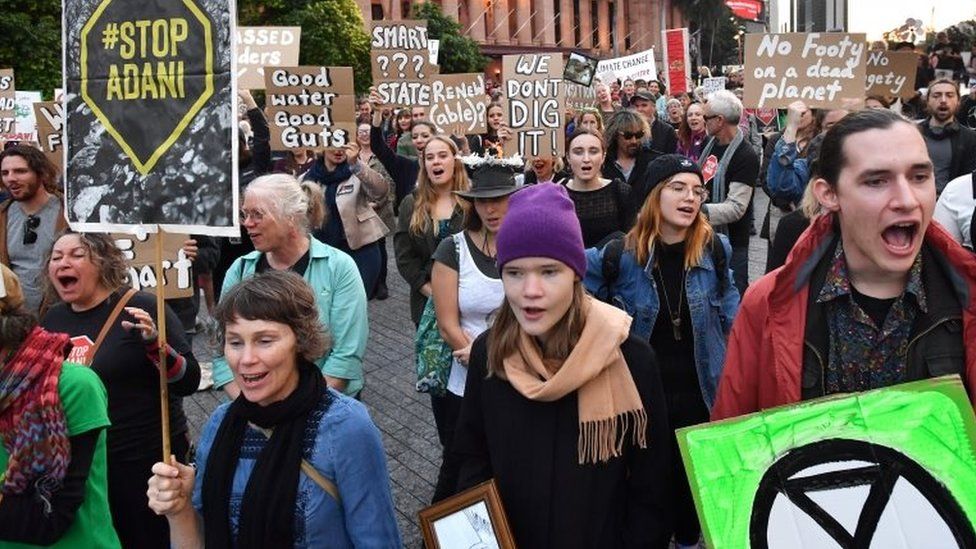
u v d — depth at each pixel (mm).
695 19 73812
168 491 2369
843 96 6230
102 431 2676
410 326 8320
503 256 2250
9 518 2459
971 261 1844
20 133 10359
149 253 5262
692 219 3436
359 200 7699
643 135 5973
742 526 1891
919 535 1795
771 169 5707
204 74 2664
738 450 1920
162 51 2707
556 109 6910
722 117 5801
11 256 5145
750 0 35125
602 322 2229
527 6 64188
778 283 2031
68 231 3375
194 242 5367
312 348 2307
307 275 3652
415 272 4984
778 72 6367
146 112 2730
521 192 2307
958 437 1784
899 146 1775
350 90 7504
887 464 1823
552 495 2232
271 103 7527
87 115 2799
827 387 2002
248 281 2314
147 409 3305
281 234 3621
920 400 1824
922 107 8984
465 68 48125
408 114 11977
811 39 6258
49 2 25562
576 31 71125
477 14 60125
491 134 12305
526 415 2270
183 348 3414
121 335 3271
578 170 4934
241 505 2262
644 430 2266
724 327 3527
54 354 2559
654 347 3504
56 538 2496
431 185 4969
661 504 2334
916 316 1914
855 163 1812
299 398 2279
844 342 1984
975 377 1844
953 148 6328
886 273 1920
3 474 2545
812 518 1857
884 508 1818
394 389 6418
